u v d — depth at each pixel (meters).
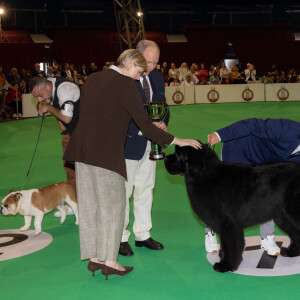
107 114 3.41
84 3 31.55
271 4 33.66
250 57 29.84
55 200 4.95
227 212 3.61
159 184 6.88
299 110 16.80
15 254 4.30
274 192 3.59
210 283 3.52
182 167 3.69
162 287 3.47
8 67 25.67
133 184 4.24
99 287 3.52
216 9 33.44
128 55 3.51
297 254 3.99
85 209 3.56
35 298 3.36
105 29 29.33
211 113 16.45
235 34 29.86
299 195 3.52
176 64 29.28
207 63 29.69
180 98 20.09
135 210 4.31
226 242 3.65
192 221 5.17
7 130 13.41
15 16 30.25
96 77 3.53
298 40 30.41
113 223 3.49
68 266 3.99
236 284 3.49
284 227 3.91
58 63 27.09
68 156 3.50
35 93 4.27
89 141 3.41
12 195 4.77
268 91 20.62
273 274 3.66
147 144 4.12
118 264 3.67
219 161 3.70
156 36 30.25
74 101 4.30
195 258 4.07
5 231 5.02
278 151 3.85
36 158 9.32
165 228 4.94
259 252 4.16
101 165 3.38
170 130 12.73
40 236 4.83
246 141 4.01
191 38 29.41
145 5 32.16
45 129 13.41
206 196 3.62
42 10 30.84
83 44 27.30
